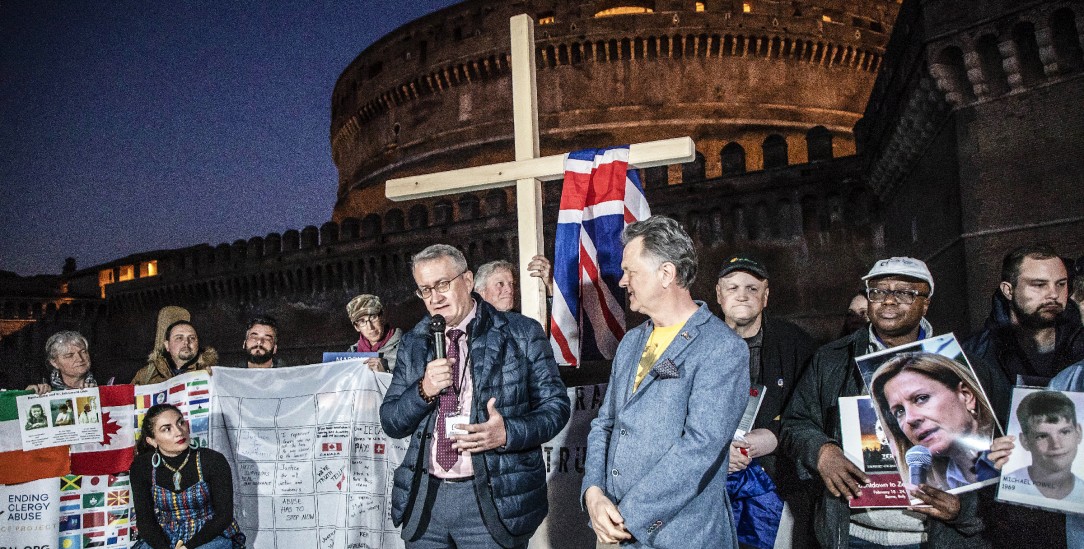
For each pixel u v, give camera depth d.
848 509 2.86
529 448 2.91
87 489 4.44
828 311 23.11
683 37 35.59
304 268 34.31
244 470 4.64
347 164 46.84
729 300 3.50
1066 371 2.65
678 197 26.12
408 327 31.09
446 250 3.10
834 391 3.00
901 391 2.71
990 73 12.41
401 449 4.47
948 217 13.73
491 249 29.36
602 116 36.09
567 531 4.13
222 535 4.04
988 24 12.13
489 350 3.10
